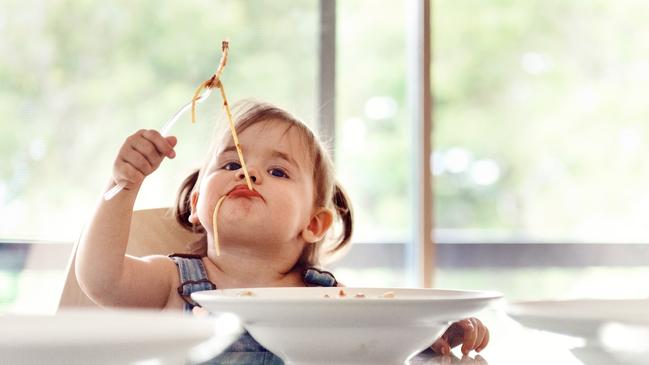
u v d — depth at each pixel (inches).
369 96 112.6
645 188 128.0
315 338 29.3
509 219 128.0
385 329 29.0
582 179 128.6
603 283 122.6
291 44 105.7
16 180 104.1
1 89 105.7
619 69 128.3
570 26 128.8
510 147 129.4
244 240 55.2
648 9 127.5
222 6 107.0
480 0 129.3
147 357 22.3
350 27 111.7
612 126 128.4
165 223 60.6
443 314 29.0
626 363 28.8
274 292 38.0
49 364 21.4
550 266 122.7
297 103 104.6
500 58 129.7
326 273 59.2
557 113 129.2
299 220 57.8
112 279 48.9
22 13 106.8
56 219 104.0
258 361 33.4
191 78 107.3
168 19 107.8
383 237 111.2
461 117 129.5
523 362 34.4
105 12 108.0
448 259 122.0
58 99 106.7
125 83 107.5
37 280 96.5
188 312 52.0
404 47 113.7
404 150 113.9
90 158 106.4
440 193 127.6
